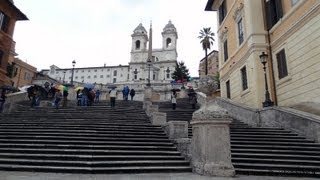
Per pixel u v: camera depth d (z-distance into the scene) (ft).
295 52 48.52
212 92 28.09
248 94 60.70
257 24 59.57
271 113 44.68
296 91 47.57
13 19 87.45
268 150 30.50
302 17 46.19
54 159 27.17
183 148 29.66
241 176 24.30
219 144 24.80
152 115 42.50
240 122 48.75
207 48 190.60
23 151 28.84
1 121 41.75
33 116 46.62
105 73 354.54
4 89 65.36
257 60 57.00
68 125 37.99
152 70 301.02
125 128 37.60
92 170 24.47
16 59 156.04
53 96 73.36
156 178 22.49
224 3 83.35
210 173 23.97
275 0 57.88
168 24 347.36
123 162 26.43
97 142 31.04
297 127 38.45
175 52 332.39
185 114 52.80
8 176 22.11
